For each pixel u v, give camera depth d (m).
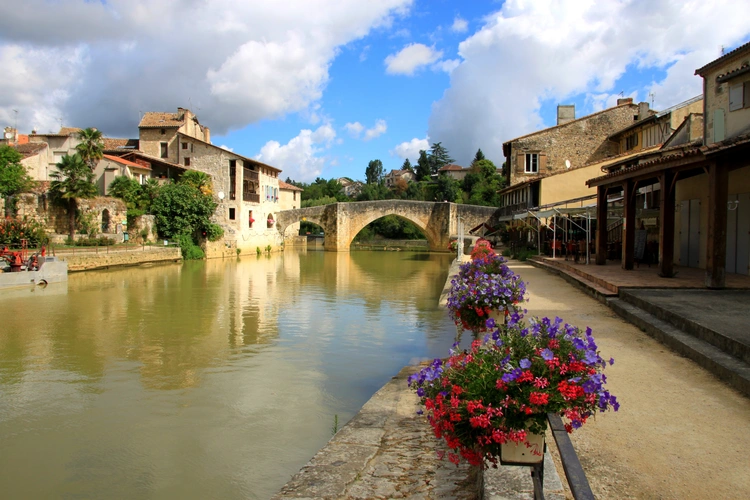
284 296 19.33
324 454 4.73
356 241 69.00
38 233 26.45
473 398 2.89
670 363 6.30
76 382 9.31
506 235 37.78
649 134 26.92
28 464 6.40
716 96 14.40
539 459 2.89
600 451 4.04
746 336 6.18
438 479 4.13
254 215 43.28
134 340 12.28
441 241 49.34
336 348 11.55
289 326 13.89
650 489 3.47
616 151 34.19
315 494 3.98
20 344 11.85
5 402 8.38
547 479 3.28
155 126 42.84
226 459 6.49
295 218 49.75
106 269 26.64
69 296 18.41
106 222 31.73
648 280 11.46
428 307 16.94
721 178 9.73
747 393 5.13
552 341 3.08
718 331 6.45
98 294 19.05
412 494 3.91
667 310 7.91
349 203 49.09
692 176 14.77
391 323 14.23
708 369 5.98
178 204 34.94
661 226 11.99
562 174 27.44
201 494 5.75
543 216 21.75
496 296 6.34
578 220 26.39
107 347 11.64
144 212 34.81
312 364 10.34
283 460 6.46
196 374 9.73
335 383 9.20
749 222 11.81
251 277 25.62
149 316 15.20
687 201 15.19
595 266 15.71
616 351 6.88
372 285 22.94
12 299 17.67
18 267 20.75
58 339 12.34
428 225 49.81
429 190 80.38
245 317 15.16
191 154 40.34
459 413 2.91
